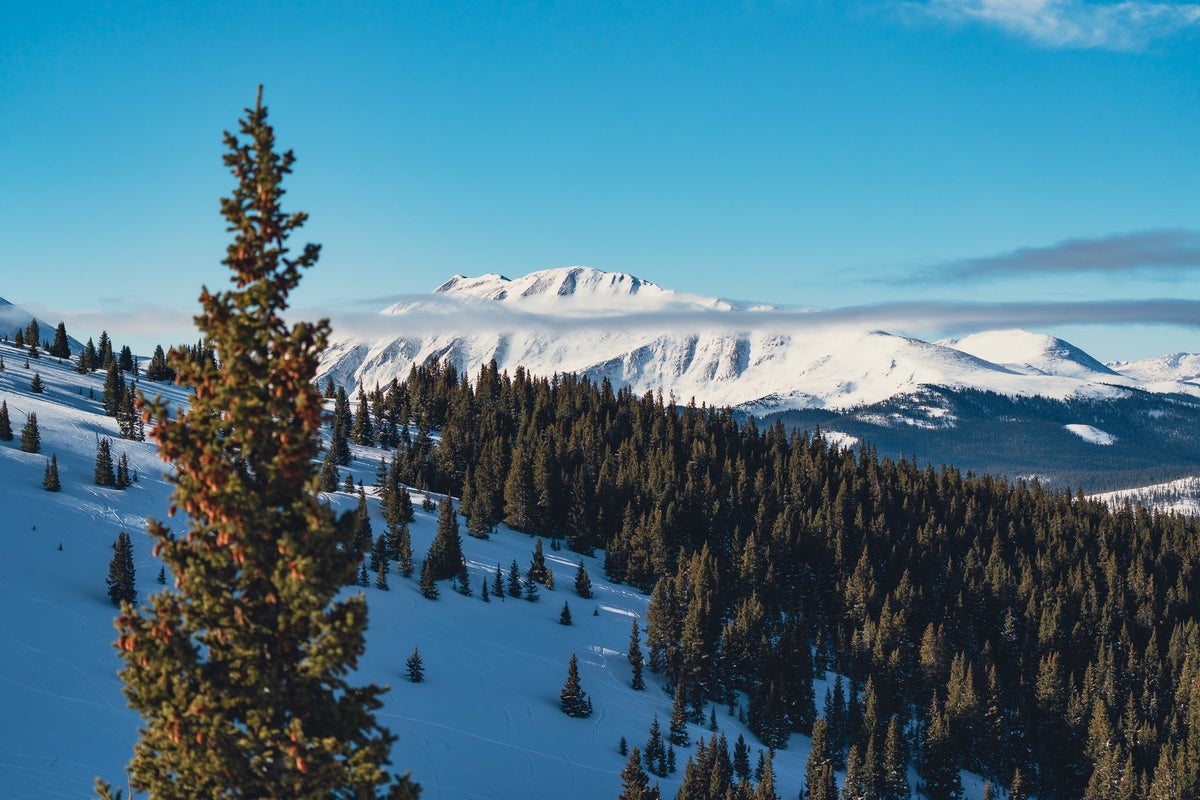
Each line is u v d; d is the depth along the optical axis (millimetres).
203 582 14742
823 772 95562
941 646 139125
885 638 141375
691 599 139250
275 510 15062
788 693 125000
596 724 110500
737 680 133375
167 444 14883
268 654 15031
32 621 98500
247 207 15430
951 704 125438
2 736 71312
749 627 134625
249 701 14703
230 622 14758
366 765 14766
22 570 111938
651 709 120500
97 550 124062
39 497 136000
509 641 130250
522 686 115938
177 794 14789
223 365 15273
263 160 15445
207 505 14672
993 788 119750
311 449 15180
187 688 14727
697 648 128625
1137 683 144250
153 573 121000
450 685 110688
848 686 142125
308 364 15281
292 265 15594
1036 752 129375
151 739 15109
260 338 15203
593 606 153375
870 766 106438
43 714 77125
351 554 15172
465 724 101000
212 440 14977
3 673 84000
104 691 84938
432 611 132750
